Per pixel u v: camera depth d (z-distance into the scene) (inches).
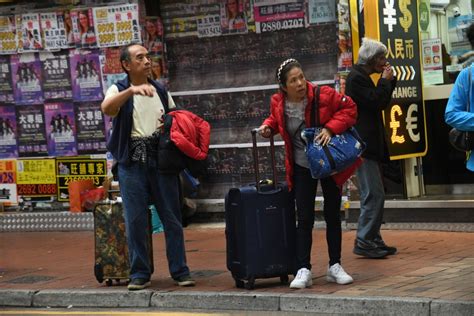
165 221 407.8
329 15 561.6
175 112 403.9
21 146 646.5
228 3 590.9
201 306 383.9
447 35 541.0
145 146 399.9
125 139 398.6
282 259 387.9
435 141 549.0
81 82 625.9
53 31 628.7
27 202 645.9
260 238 384.8
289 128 381.4
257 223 384.8
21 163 646.5
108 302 401.7
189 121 401.7
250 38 587.8
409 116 530.6
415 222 526.3
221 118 602.5
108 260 418.6
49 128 637.9
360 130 444.5
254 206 384.5
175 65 612.1
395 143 520.7
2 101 647.1
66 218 629.0
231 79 597.6
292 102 378.9
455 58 539.2
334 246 390.3
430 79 545.3
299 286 381.1
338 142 372.8
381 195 450.0
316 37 567.2
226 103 600.4
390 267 422.0
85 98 626.5
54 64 632.4
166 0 608.1
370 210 449.4
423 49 546.0
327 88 377.4
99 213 419.2
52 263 502.9
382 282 385.4
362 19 523.2
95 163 628.7
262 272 385.1
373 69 445.4
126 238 414.3
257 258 384.8
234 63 595.2
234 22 590.6
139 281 403.2
